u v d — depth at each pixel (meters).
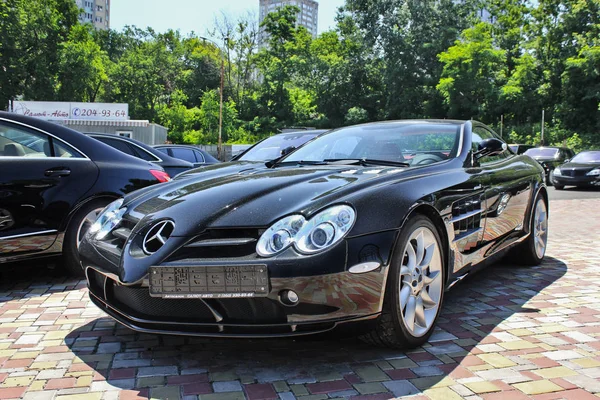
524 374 2.33
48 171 3.96
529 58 46.16
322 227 2.25
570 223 7.82
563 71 44.62
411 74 54.31
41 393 2.17
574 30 45.75
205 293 2.25
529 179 4.30
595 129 43.44
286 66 64.00
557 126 44.41
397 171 2.90
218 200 2.58
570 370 2.37
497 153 3.60
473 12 55.88
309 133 7.27
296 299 2.19
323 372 2.37
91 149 4.30
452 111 48.97
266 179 2.85
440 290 2.79
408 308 2.54
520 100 46.25
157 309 2.44
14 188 3.76
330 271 2.18
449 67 48.28
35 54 42.84
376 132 3.83
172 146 9.88
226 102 57.84
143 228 2.57
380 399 2.10
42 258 3.97
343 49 64.00
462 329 2.94
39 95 42.25
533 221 4.41
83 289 3.91
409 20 54.69
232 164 5.61
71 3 48.66
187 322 2.35
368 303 2.27
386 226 2.35
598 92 41.06
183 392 2.18
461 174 3.18
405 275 2.53
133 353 2.63
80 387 2.23
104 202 4.21
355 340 2.76
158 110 57.28
